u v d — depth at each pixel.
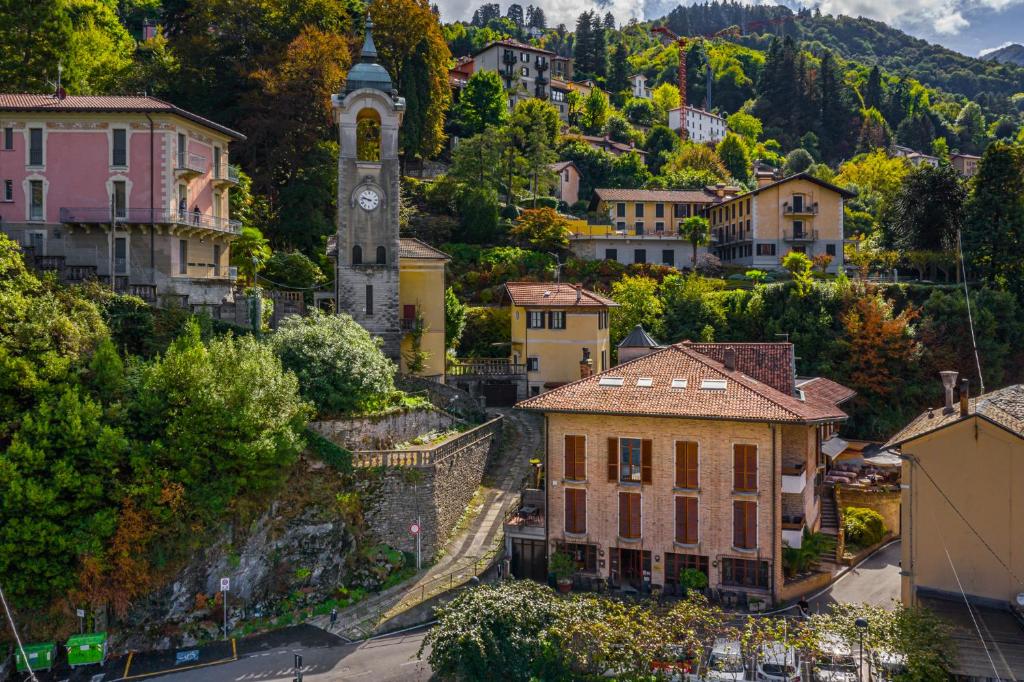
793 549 43.41
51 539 37.09
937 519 36.34
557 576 43.16
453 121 125.62
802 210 100.38
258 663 37.53
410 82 101.44
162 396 41.50
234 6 84.31
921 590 36.50
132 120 54.78
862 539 48.88
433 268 65.69
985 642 31.83
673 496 42.34
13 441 37.72
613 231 103.94
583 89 190.38
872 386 72.56
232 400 41.72
